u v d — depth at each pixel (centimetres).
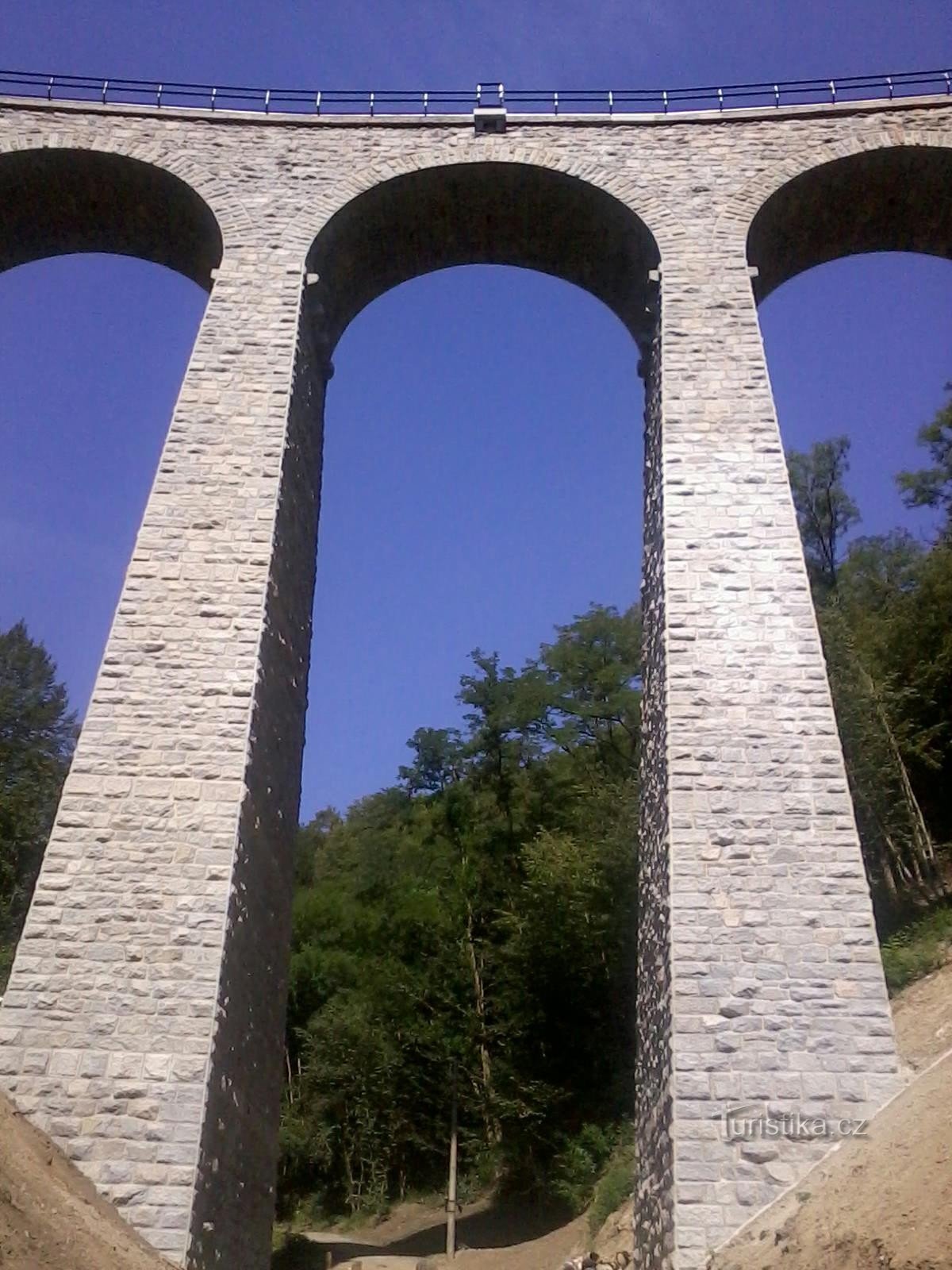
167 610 1477
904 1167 998
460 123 1916
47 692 4003
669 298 1722
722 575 1484
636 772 3384
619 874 2733
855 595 3244
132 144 1892
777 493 1547
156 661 1439
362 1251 2803
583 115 1909
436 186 1892
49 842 1311
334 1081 3434
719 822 1317
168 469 1585
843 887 1273
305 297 1780
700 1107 1155
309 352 1809
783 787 1338
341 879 4397
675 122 1895
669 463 1573
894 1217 941
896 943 2105
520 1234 2594
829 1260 952
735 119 1886
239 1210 1302
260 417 1642
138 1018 1215
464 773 3819
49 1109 1164
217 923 1273
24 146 1877
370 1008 3303
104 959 1246
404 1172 3275
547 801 3497
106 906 1278
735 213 1798
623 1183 2145
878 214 1914
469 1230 2717
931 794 2697
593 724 3691
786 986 1217
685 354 1670
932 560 3025
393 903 3503
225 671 1438
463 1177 2964
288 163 1891
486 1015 2920
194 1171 1136
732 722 1380
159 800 1347
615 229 1880
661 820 1377
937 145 1811
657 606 1536
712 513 1532
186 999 1226
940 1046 1321
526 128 1911
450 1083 2867
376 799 4659
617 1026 2697
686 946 1244
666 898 1300
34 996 1222
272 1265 2781
